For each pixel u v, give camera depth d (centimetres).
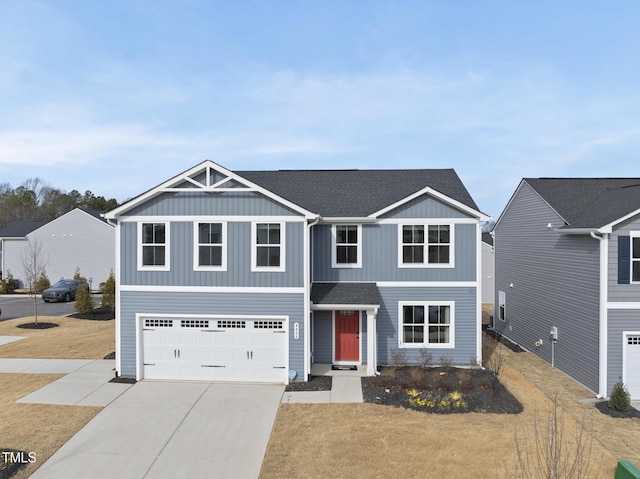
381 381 1427
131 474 901
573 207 1692
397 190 1850
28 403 1261
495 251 2492
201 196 1484
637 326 1369
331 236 1675
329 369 1597
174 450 1000
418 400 1269
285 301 1468
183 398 1317
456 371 1558
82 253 4062
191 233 1484
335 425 1122
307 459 955
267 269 1469
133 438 1056
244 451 994
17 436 1052
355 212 1681
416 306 1645
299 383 1442
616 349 1373
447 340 1634
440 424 1129
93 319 2516
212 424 1134
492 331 2452
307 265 1463
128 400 1296
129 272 1501
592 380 1429
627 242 1372
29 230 4259
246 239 1476
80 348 1850
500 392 1370
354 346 1673
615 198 1563
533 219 1944
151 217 1491
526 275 2016
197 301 1484
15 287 4059
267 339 1482
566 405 1300
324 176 2052
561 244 1664
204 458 965
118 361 1500
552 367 1709
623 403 1240
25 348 1850
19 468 912
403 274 1645
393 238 1652
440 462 938
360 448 1000
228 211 1478
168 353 1498
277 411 1217
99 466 930
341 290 1605
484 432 1084
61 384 1424
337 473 898
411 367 1595
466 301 1627
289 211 1467
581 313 1509
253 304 1474
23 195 8394
